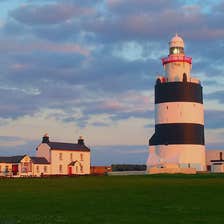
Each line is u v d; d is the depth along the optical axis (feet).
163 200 101.30
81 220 71.97
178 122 291.58
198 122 296.71
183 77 296.71
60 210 85.40
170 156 290.35
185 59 299.38
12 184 172.86
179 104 292.20
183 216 76.28
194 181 175.83
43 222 69.36
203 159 299.17
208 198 104.94
